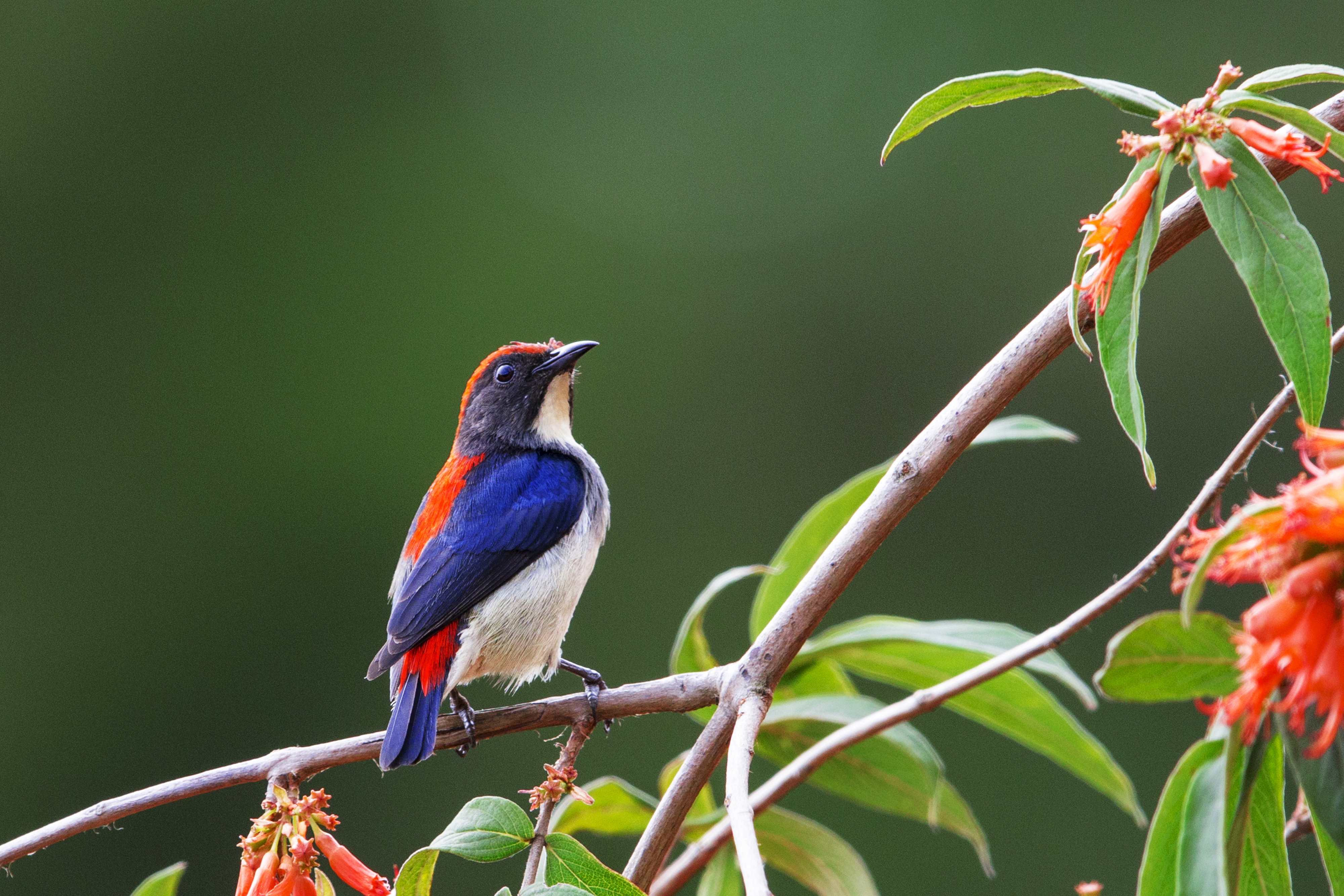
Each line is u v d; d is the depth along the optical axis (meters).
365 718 16.75
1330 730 2.75
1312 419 3.18
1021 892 12.98
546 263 19.02
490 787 15.12
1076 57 18.16
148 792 4.60
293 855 4.37
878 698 12.95
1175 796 3.50
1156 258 4.07
